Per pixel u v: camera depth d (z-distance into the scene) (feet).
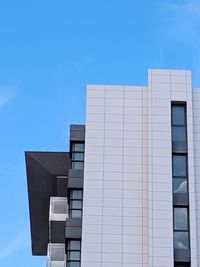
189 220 190.90
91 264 189.47
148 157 199.41
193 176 196.13
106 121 208.03
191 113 204.33
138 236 193.26
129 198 197.98
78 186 205.57
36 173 241.35
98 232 193.47
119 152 204.03
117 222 194.80
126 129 207.10
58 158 237.66
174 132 202.59
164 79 208.74
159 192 193.88
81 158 211.20
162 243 188.03
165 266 185.26
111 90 212.23
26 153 237.04
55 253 216.33
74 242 198.80
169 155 198.39
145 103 211.00
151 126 202.28
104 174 200.95
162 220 190.60
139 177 200.85
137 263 189.98
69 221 200.85
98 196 197.98
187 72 209.97
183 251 187.52
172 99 206.08
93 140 205.36
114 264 189.78
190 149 199.41
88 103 210.18
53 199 226.38
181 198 193.77
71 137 213.66
